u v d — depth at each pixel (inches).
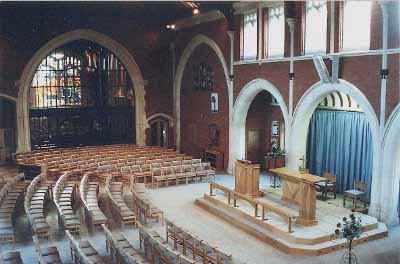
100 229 562.6
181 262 403.2
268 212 589.0
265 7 798.5
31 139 1037.8
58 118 1063.0
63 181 687.7
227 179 855.7
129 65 1091.3
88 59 1081.4
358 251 501.4
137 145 1071.0
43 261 377.1
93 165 826.8
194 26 1016.2
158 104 1125.1
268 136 925.2
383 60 568.1
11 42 979.3
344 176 720.3
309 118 725.3
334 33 649.6
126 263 422.9
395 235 549.3
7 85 986.1
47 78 1047.0
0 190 658.8
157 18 1080.8
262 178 834.8
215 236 547.5
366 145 676.1
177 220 606.2
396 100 557.0
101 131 1111.6
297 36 722.2
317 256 486.9
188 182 824.9
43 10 981.8
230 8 871.7
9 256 416.5
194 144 1060.5
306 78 703.7
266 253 495.5
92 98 1096.2
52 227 569.6
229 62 902.4
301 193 540.4
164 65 1119.0
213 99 969.5
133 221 561.6
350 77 625.3
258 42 814.5
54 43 1020.5
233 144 904.9
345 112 713.6
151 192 752.3
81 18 1029.2
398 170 581.0
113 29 1062.4
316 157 784.9
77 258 431.5
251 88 840.9
